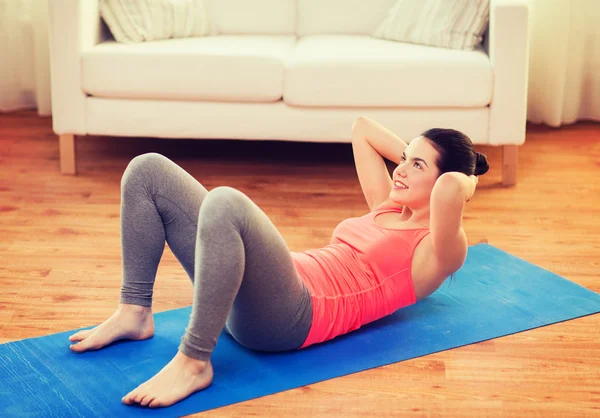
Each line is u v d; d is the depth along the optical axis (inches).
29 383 67.4
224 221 61.9
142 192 71.1
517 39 117.6
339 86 120.3
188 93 122.5
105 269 93.7
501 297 85.4
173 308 83.5
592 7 154.0
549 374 70.8
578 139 149.7
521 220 110.2
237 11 148.0
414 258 74.7
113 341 73.7
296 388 67.7
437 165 73.0
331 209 114.4
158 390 64.3
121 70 122.3
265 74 121.0
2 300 84.9
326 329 72.5
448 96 119.8
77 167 132.3
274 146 146.6
